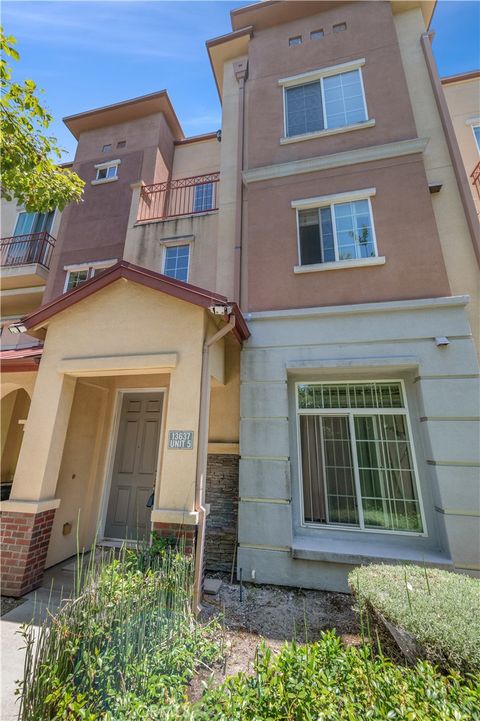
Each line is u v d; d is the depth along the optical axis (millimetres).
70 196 6035
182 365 4934
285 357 6012
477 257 6059
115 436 6957
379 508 5336
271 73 8359
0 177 5387
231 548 5617
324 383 6055
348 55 7863
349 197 6699
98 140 12016
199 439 4602
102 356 5316
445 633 2482
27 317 5758
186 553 4090
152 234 8789
